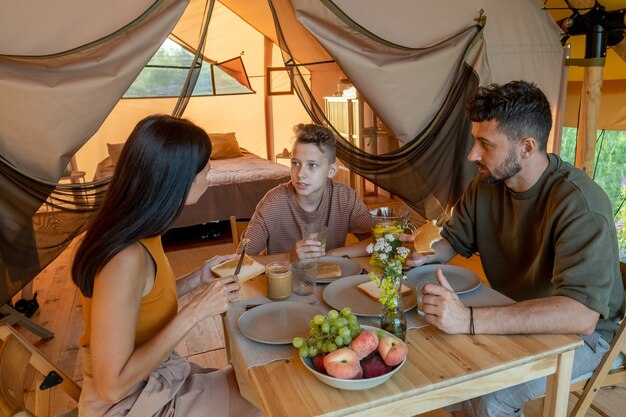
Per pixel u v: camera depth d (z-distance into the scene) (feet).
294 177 5.98
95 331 3.31
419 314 4.18
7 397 3.40
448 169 9.11
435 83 8.46
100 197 7.19
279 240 6.42
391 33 8.15
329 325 3.42
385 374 3.14
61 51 6.52
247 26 17.89
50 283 11.43
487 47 8.80
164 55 8.43
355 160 8.75
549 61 9.34
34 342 8.64
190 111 18.76
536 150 4.65
